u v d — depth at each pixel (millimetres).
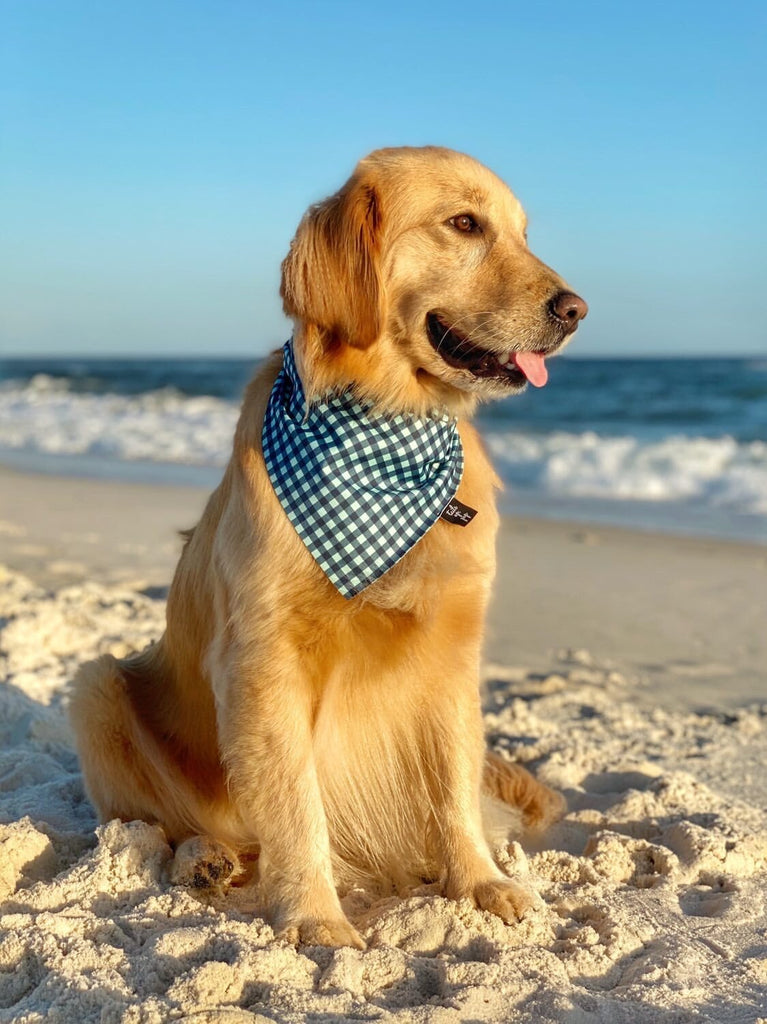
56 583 2529
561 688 1865
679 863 1112
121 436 6715
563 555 3066
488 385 1065
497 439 5930
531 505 4121
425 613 1000
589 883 1081
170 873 1027
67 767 1396
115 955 830
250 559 989
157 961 824
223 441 6406
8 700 1541
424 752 1054
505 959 867
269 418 1048
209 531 1107
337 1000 781
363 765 1069
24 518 3604
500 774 1230
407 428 1049
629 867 1117
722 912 1015
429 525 1006
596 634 2230
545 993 815
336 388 1047
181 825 1137
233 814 1127
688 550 3117
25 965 820
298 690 985
